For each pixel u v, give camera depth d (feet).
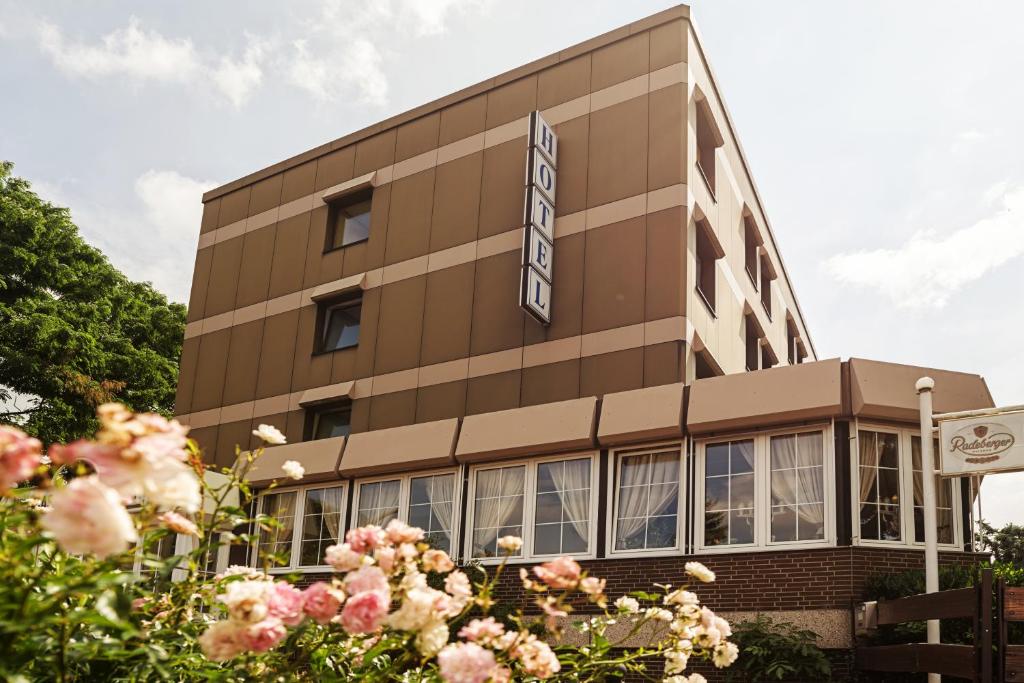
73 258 92.73
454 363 54.49
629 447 43.16
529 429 45.55
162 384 93.25
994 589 25.38
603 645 16.88
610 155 53.06
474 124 59.72
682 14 53.52
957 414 33.58
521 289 49.32
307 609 11.12
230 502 53.98
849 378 38.47
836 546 36.81
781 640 34.14
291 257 66.44
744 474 40.11
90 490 8.08
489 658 11.41
